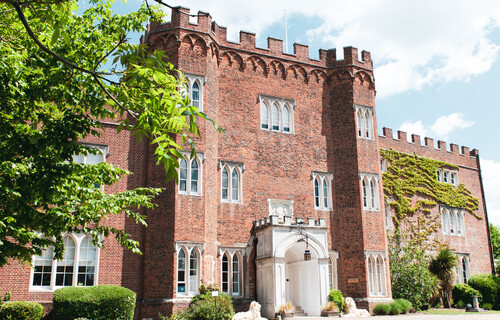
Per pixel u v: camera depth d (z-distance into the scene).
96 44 10.62
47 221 8.75
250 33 28.83
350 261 27.23
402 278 29.42
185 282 22.47
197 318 20.62
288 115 28.91
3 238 8.09
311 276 25.06
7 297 19.33
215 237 24.47
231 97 27.31
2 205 8.05
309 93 29.70
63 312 18.73
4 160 8.35
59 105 9.81
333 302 24.31
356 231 27.48
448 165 40.28
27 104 9.05
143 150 24.36
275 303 22.89
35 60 8.91
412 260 31.02
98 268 21.95
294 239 24.31
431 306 32.50
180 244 22.67
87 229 10.25
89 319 18.78
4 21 9.16
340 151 29.17
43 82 8.82
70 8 9.78
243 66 28.08
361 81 30.19
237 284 25.00
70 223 9.63
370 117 29.89
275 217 24.23
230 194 25.84
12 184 7.95
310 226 24.88
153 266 22.38
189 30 25.52
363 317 23.84
